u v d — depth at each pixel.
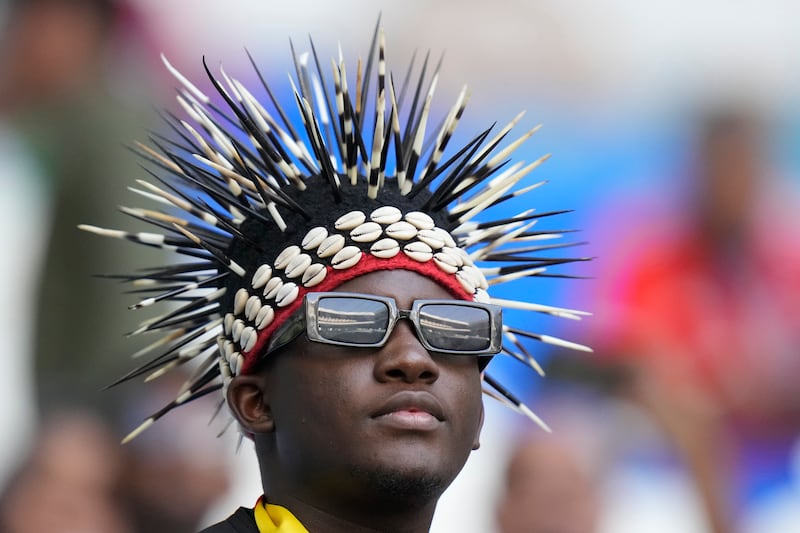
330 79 32.28
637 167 32.56
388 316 14.05
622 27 34.41
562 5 33.94
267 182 14.79
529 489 24.58
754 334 30.03
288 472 14.43
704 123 32.59
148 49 28.59
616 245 31.06
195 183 15.48
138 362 23.03
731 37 34.78
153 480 22.39
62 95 26.03
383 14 33.28
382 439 13.84
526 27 33.50
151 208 24.89
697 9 34.75
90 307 24.22
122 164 25.14
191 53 30.22
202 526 22.95
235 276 15.12
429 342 14.12
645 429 26.95
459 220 15.33
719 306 29.98
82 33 26.61
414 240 14.53
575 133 33.06
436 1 33.28
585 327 28.97
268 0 32.19
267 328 14.47
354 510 14.16
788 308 30.58
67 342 24.22
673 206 31.70
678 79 34.06
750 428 29.22
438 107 32.62
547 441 25.00
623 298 29.84
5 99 26.44
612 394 26.73
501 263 22.89
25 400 25.97
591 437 25.45
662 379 27.38
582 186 32.16
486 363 15.07
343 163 15.62
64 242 24.52
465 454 14.38
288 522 14.16
